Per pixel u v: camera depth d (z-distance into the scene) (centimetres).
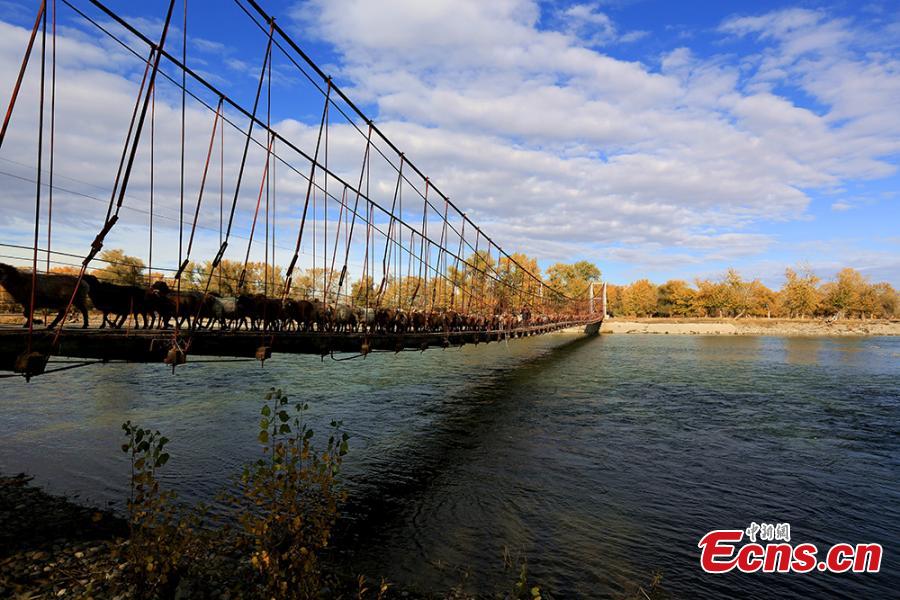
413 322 2081
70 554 834
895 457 1538
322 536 621
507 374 3625
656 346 6962
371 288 2453
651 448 1625
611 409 2298
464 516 1063
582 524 1036
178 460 1385
